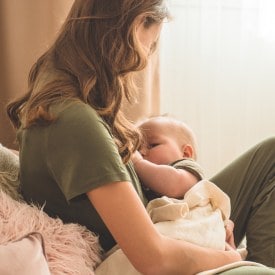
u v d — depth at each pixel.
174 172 1.33
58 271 0.98
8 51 2.04
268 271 0.99
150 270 0.96
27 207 1.07
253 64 2.41
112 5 1.06
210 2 2.34
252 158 1.51
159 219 1.19
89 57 1.07
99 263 1.10
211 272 0.99
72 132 0.96
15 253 0.84
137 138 1.16
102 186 0.94
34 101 1.04
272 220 1.41
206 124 2.45
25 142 1.07
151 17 1.09
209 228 1.19
